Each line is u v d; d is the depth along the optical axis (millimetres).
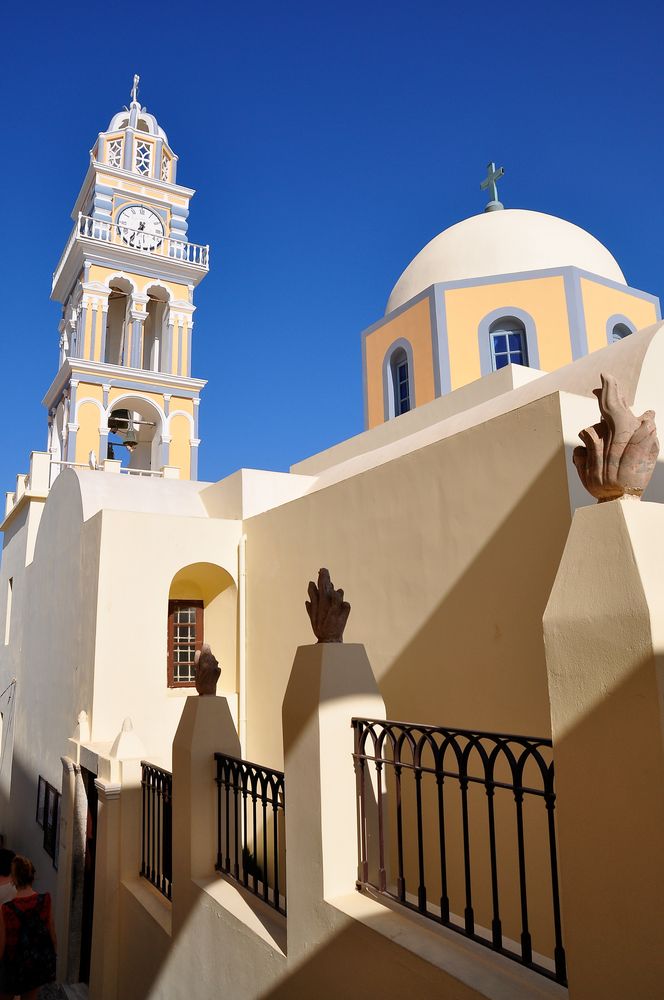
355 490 8016
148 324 25219
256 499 11453
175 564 10453
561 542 5422
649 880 2264
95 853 7969
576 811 2539
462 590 6309
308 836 3967
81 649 10516
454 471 6555
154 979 5734
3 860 6453
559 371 8492
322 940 3732
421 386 13789
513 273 13500
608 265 14891
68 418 20797
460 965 2979
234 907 4680
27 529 16203
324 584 4336
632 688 2391
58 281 24219
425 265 15141
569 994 2492
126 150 24594
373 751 4062
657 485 6016
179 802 5598
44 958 5691
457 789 6008
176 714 10016
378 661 7242
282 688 9383
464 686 6152
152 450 22922
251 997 4309
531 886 5238
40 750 12664
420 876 3439
